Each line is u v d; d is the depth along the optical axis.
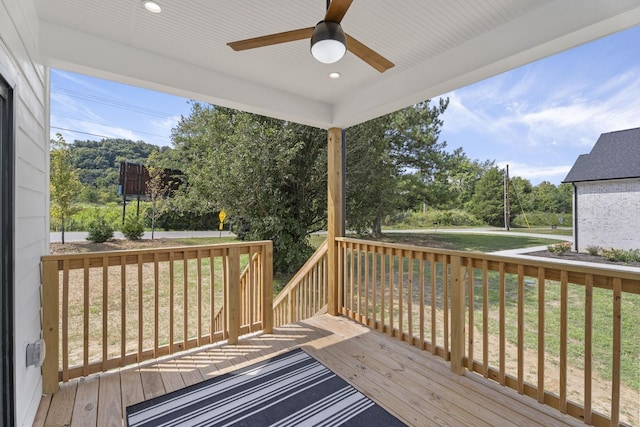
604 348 2.66
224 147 6.68
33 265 1.90
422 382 2.24
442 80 2.63
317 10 2.09
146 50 2.61
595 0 1.76
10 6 1.49
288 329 3.28
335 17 1.49
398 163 5.84
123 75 2.51
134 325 4.93
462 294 2.38
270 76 3.09
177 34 2.38
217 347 2.81
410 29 2.29
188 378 2.28
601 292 2.77
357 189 6.16
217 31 2.34
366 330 3.25
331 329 3.28
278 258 6.89
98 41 2.40
